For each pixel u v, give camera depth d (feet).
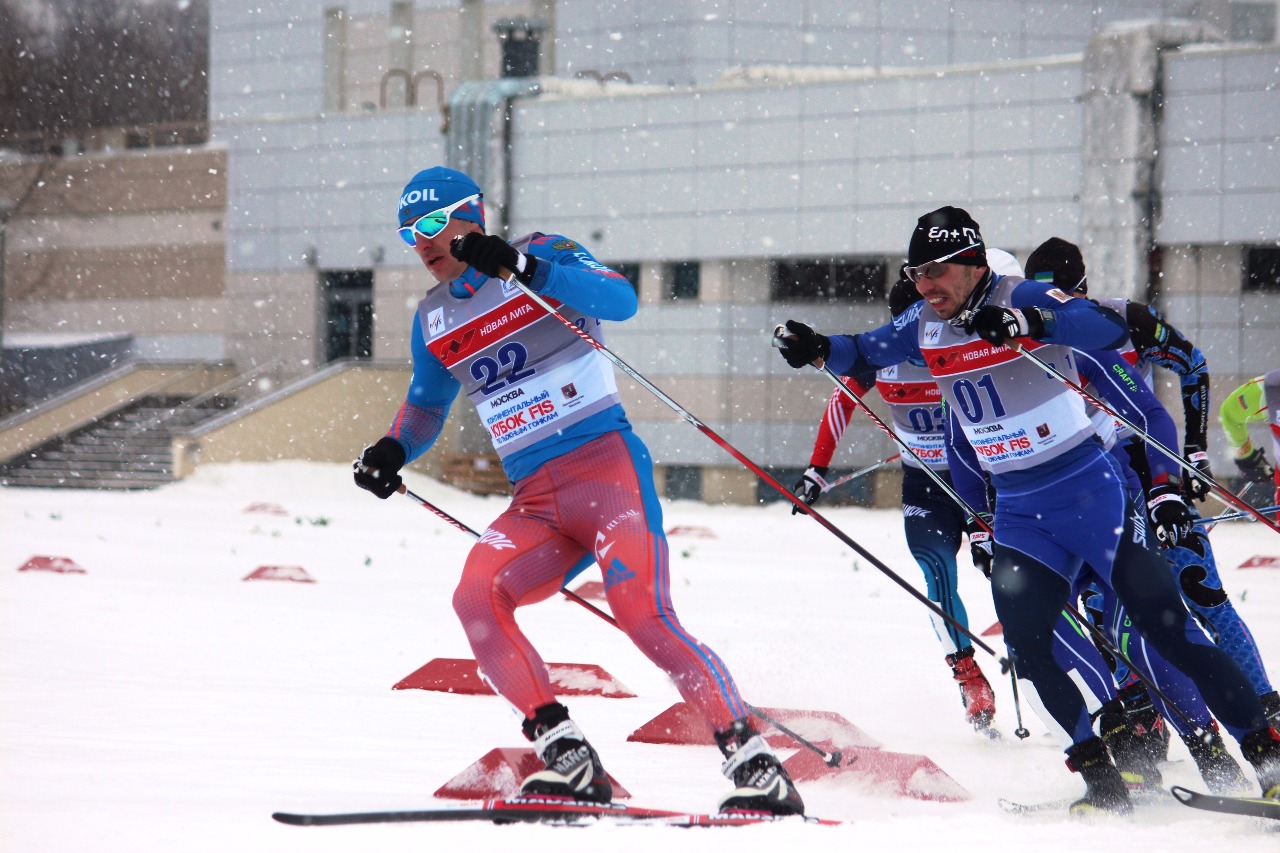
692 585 136.15
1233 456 87.66
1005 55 400.06
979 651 89.15
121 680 69.72
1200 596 59.06
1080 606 65.16
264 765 49.78
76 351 451.12
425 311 48.37
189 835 38.04
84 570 132.67
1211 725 51.96
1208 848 39.29
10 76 588.09
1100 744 46.88
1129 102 297.94
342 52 450.30
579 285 44.39
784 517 294.25
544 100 354.95
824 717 60.08
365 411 362.53
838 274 341.00
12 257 468.34
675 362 343.46
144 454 361.51
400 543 187.93
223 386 398.01
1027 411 50.34
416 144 381.60
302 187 398.42
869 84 323.16
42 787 44.55
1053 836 39.93
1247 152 291.17
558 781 42.32
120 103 611.06
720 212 337.72
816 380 337.31
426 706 65.72
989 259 59.93
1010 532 50.93
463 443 354.13
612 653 86.38
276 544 179.42
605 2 400.26
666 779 50.62
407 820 39.65
